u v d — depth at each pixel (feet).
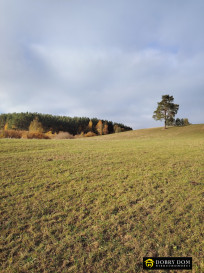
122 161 38.09
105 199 20.93
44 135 147.43
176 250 13.26
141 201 20.25
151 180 26.58
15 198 20.94
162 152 48.62
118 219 16.97
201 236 14.44
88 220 16.96
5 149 47.57
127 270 11.82
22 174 29.04
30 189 23.45
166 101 209.36
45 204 19.76
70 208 18.99
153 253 13.07
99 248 13.58
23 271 11.82
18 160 36.96
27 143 62.23
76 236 14.83
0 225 16.12
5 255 13.03
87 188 24.06
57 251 13.30
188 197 20.99
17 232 15.29
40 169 31.78
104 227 15.89
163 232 15.10
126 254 13.07
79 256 12.97
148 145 66.59
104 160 38.86
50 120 395.75
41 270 11.89
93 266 12.16
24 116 366.22
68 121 430.61
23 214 17.79
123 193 22.41
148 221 16.57
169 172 30.35
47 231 15.34
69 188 23.97
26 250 13.41
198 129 171.73
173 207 18.83
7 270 11.84
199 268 11.81
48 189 23.62
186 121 260.42
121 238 14.60
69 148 55.77
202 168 32.27
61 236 14.84
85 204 19.89
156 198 20.92
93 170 31.63
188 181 26.07
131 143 75.77
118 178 27.73
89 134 272.51
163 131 196.34
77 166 34.12
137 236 14.71
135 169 32.24
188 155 44.11
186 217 17.03
